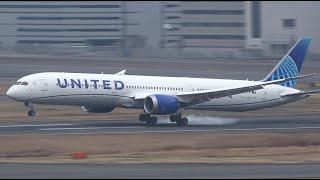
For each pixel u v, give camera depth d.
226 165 161.75
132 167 155.62
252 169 152.12
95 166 157.25
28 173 142.00
